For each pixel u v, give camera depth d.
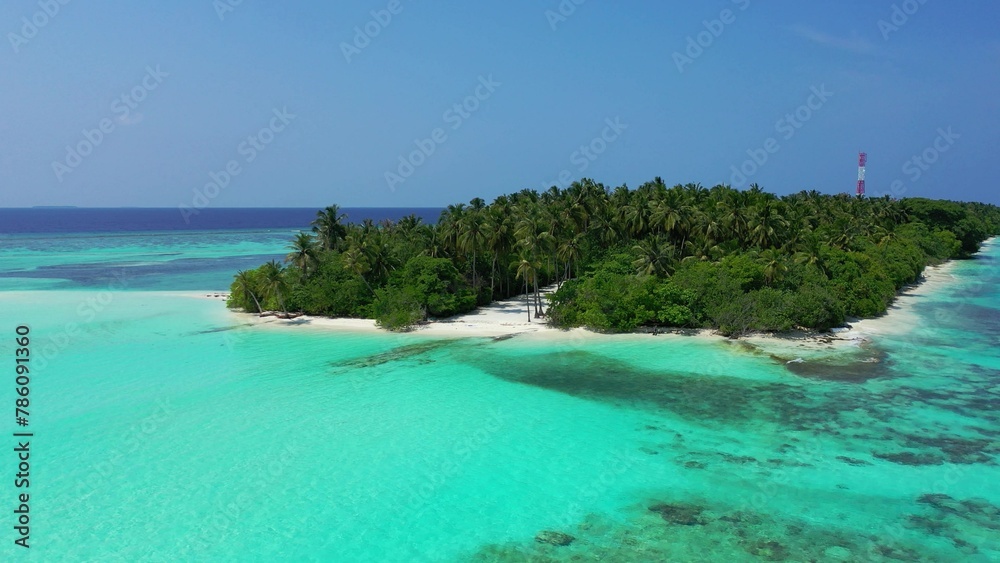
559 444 33.53
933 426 35.47
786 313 57.00
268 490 28.36
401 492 28.27
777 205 95.06
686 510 26.66
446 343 57.00
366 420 37.09
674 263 66.50
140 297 83.88
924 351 51.97
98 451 32.44
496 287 82.44
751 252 68.19
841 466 30.50
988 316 67.44
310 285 71.12
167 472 30.05
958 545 23.81
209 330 63.03
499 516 26.23
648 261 65.31
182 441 33.75
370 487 28.69
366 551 23.70
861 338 56.50
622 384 44.03
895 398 40.38
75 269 117.19
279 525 25.47
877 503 27.02
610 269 66.94
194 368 48.34
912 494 27.75
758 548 23.75
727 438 34.19
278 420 37.09
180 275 109.38
